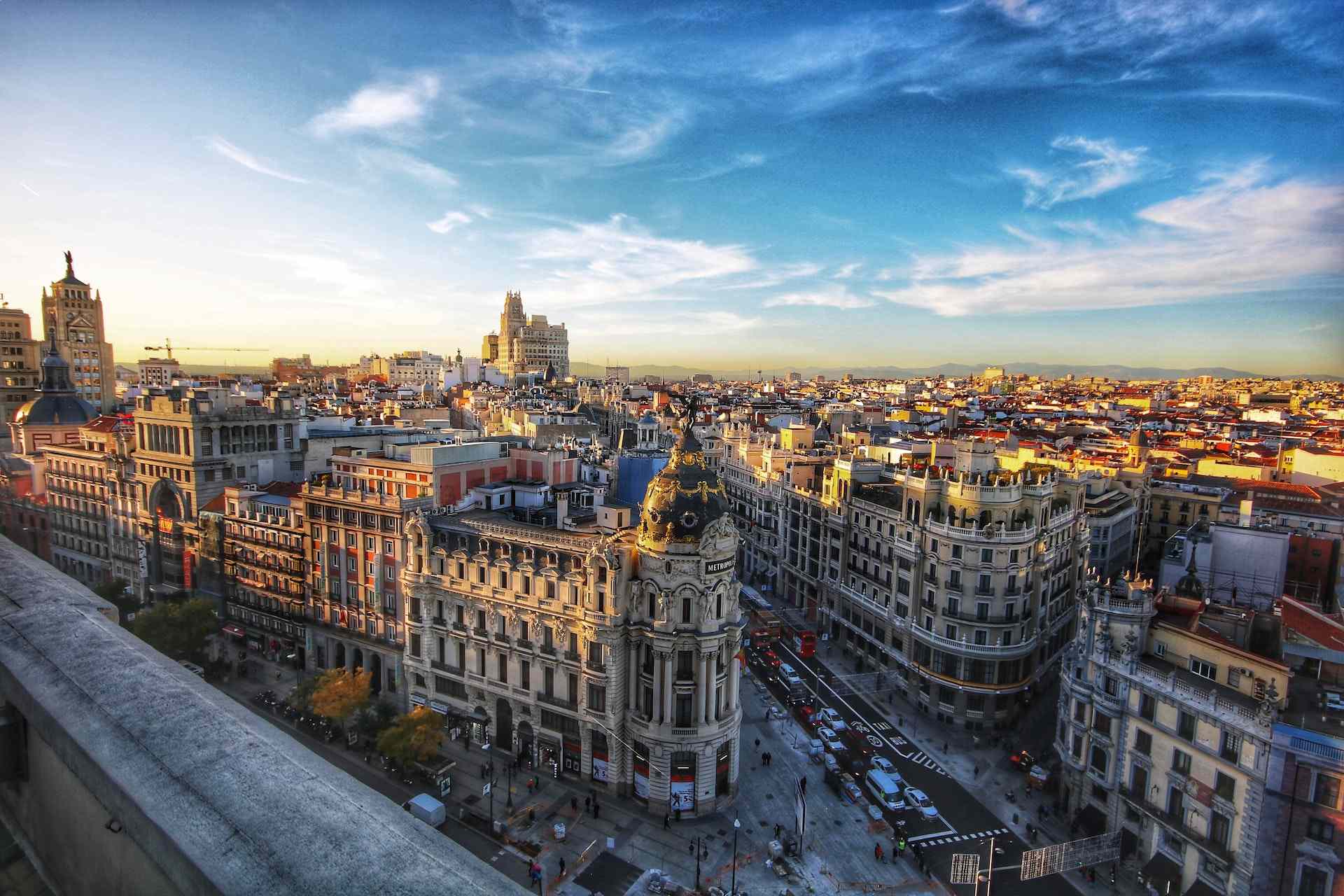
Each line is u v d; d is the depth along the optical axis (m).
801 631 121.75
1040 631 101.94
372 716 86.81
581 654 79.75
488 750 87.44
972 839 74.12
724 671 77.88
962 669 98.31
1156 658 66.50
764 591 151.12
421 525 90.25
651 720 76.62
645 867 68.44
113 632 11.77
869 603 116.38
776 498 150.00
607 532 90.75
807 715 97.56
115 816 8.19
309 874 6.71
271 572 110.56
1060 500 113.44
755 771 85.62
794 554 142.75
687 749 75.75
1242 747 54.66
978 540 97.38
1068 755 73.56
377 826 7.66
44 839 10.46
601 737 79.62
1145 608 68.06
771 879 67.44
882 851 71.25
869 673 115.00
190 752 8.59
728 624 77.12
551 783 81.38
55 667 10.36
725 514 77.50
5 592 12.72
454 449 102.69
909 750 92.56
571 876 66.62
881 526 114.75
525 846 70.31
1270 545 73.31
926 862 70.31
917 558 105.00
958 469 113.94
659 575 75.62
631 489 118.81
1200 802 57.97
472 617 87.44
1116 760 67.38
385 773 81.88
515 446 125.75
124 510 128.12
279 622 110.12
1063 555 108.56
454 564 88.56
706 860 69.81
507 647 85.06
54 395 147.88
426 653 91.19
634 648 78.12
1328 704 53.44
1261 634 63.12
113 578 131.38
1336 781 46.97
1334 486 78.19
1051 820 76.44
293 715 92.38
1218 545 77.19
